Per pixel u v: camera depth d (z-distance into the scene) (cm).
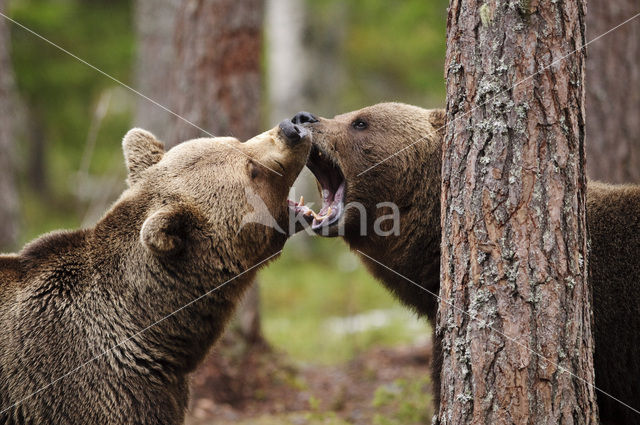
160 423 820
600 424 853
